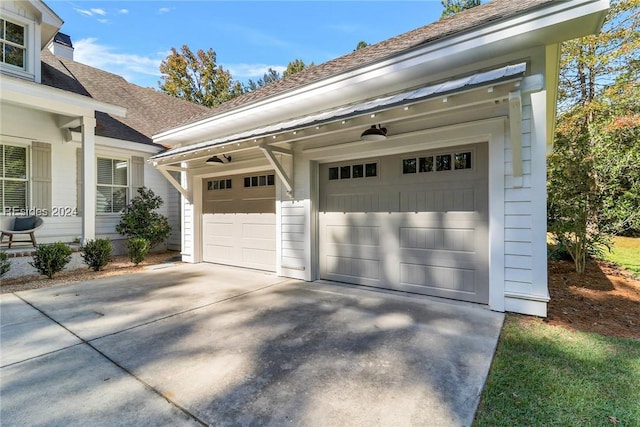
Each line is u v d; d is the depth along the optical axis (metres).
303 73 7.68
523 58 3.96
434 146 4.75
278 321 3.96
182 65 25.02
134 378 2.65
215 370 2.77
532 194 3.94
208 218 8.46
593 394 2.34
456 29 4.16
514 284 4.08
